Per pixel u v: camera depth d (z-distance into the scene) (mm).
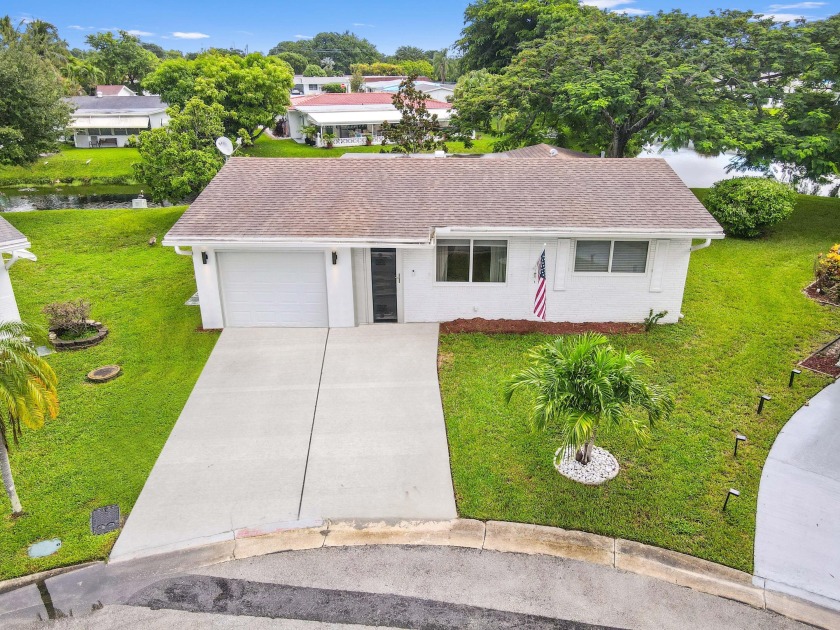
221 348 13617
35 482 9266
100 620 6945
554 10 43156
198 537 8211
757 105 23703
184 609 7094
